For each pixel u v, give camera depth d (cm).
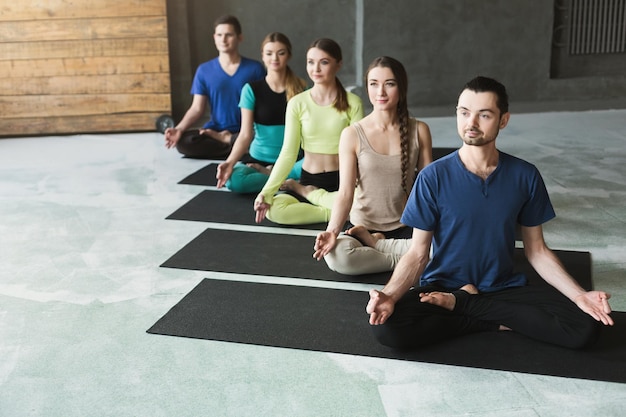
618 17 795
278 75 470
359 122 339
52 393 231
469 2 759
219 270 333
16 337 270
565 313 245
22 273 335
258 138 486
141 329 275
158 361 250
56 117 691
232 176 449
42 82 684
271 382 235
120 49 686
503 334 259
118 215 425
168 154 598
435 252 263
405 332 246
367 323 274
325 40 391
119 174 528
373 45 758
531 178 249
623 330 262
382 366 242
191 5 752
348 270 318
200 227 399
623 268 329
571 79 791
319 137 404
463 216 252
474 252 257
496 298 257
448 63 772
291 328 271
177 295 307
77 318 286
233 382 235
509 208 250
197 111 580
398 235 345
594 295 244
